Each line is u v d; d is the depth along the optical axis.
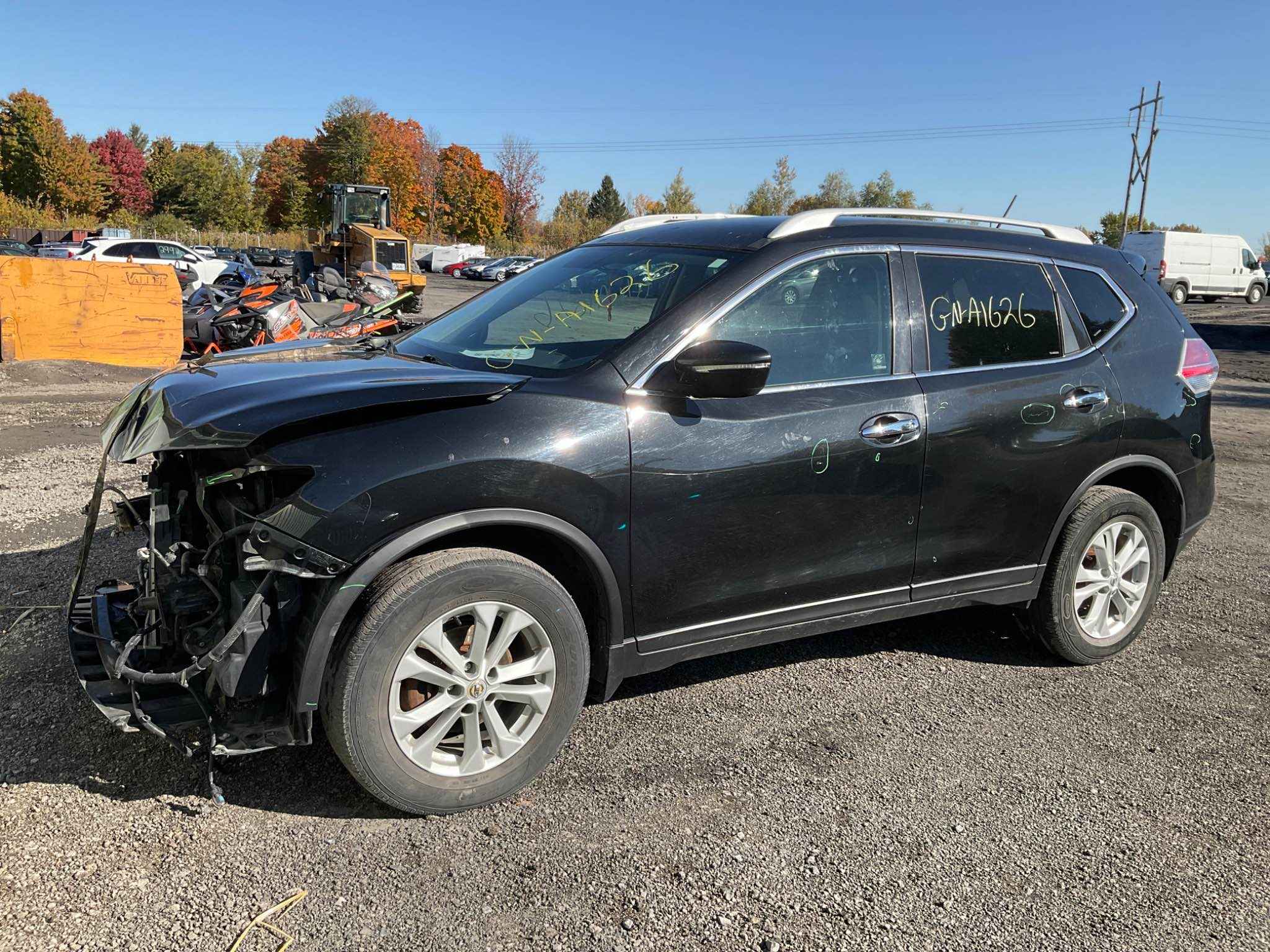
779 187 71.56
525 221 89.25
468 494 2.56
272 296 11.45
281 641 2.50
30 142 76.75
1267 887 2.56
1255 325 25.88
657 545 2.91
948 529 3.48
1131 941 2.33
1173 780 3.10
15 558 4.70
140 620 2.93
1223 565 5.42
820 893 2.46
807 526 3.17
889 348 3.37
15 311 11.45
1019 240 3.85
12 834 2.53
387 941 2.22
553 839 2.63
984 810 2.88
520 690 2.76
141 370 11.91
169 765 2.90
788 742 3.24
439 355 3.31
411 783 2.62
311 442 2.47
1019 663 4.00
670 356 2.96
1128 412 3.84
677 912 2.37
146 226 66.50
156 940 2.18
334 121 82.44
